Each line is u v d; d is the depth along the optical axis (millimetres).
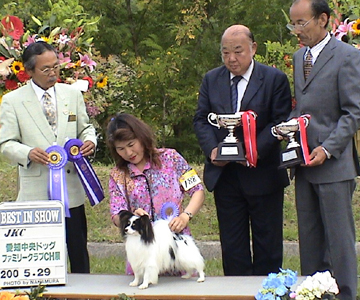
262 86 7008
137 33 17094
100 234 11164
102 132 15453
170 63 15375
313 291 5062
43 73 6785
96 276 6070
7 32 7836
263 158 6949
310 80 6367
